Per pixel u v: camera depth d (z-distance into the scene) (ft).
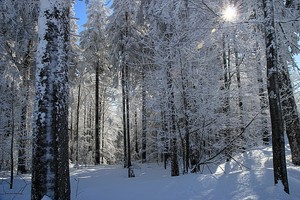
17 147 42.42
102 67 84.38
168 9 32.09
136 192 25.43
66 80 20.10
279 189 19.60
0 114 38.73
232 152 38.19
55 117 18.92
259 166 31.78
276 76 21.13
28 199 25.02
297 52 28.94
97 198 25.14
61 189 18.47
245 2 28.22
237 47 31.73
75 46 74.38
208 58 35.78
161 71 36.70
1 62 38.60
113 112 119.14
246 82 43.80
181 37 34.94
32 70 48.78
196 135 39.06
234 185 22.03
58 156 18.65
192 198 21.42
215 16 29.27
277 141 20.58
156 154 71.72
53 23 19.83
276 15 27.07
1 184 33.17
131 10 52.26
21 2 39.58
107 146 113.50
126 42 59.98
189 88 35.96
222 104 38.09
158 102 37.42
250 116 39.63
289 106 29.50
